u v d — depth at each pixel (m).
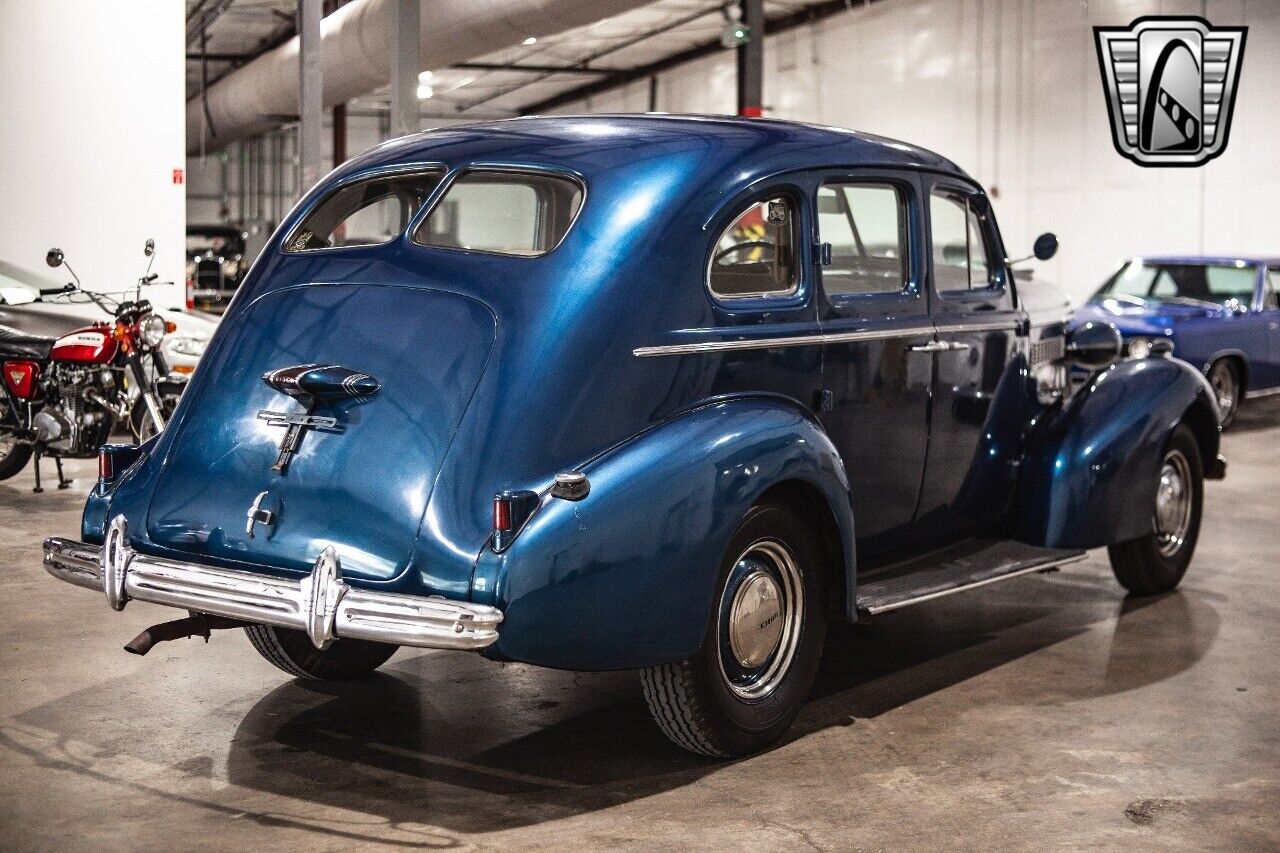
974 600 5.80
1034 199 19.95
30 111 12.20
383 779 3.69
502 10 14.98
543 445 3.43
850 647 5.07
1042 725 4.20
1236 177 17.41
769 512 3.83
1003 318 4.95
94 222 12.48
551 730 4.11
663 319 3.68
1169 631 5.31
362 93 21.36
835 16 24.30
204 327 10.16
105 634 5.10
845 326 4.22
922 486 4.64
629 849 3.24
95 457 8.27
